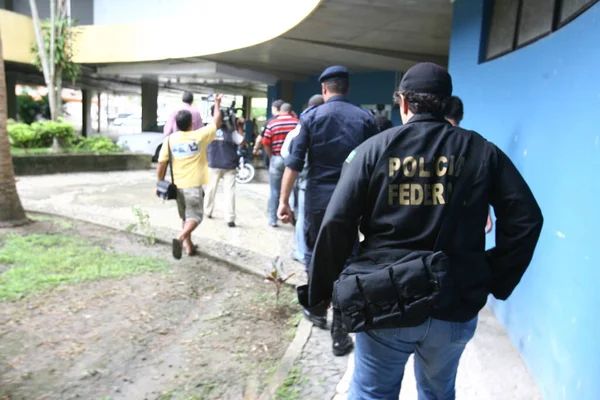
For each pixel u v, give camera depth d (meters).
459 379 3.26
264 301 4.72
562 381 2.71
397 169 1.88
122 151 15.73
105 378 3.31
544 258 3.17
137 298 4.64
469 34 5.48
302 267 5.84
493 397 3.06
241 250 6.42
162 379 3.32
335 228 1.93
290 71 16.12
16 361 3.45
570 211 2.78
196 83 20.97
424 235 1.85
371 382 2.04
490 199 1.91
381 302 1.80
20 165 12.20
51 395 3.09
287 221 3.91
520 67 3.96
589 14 2.71
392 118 13.45
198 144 5.68
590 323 2.38
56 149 13.88
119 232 6.96
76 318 4.16
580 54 2.80
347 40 10.12
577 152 2.74
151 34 14.80
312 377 3.32
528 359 3.37
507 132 4.17
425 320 1.85
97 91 26.64
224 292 4.94
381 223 1.91
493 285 1.98
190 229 5.71
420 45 10.11
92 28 15.91
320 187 3.71
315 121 3.65
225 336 3.97
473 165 1.87
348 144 3.64
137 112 65.81
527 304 3.45
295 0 8.73
